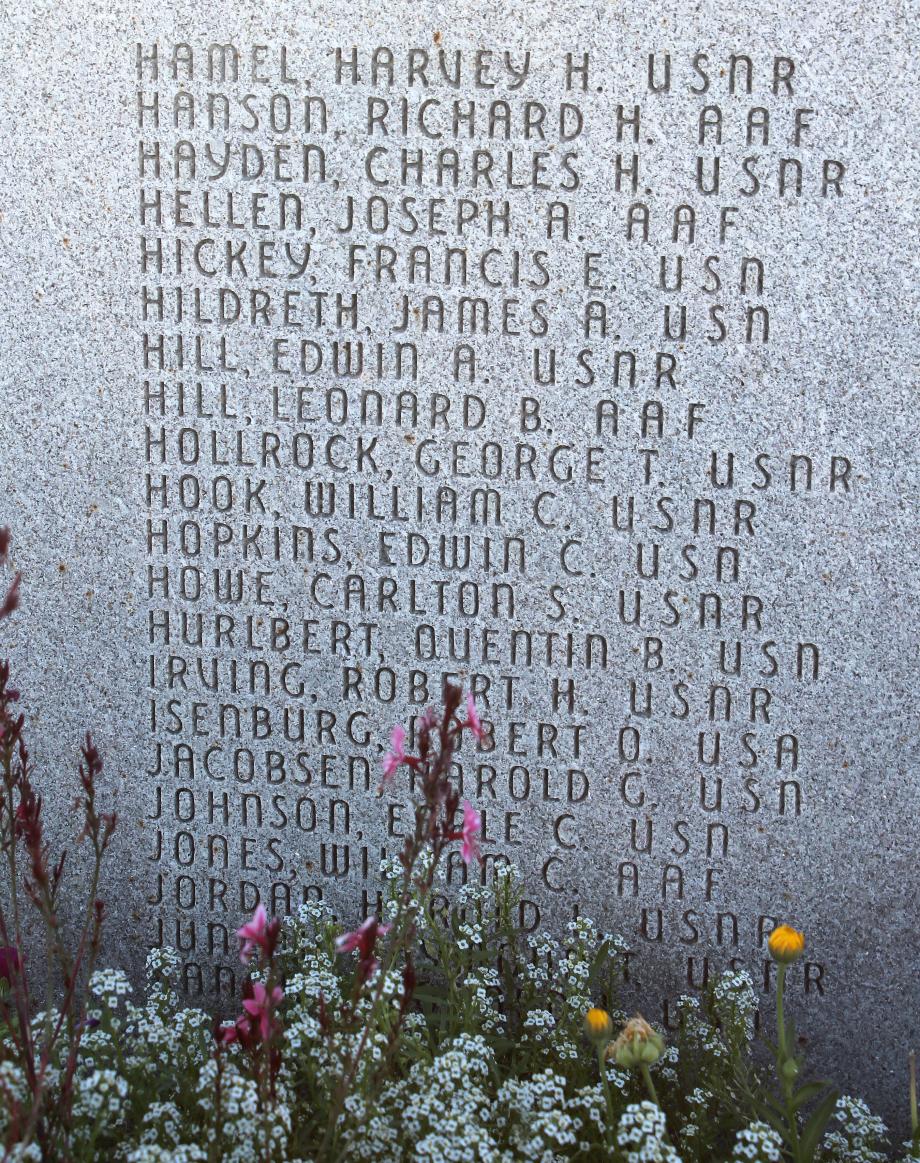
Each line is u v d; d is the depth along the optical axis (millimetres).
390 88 2127
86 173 2172
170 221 2168
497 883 2195
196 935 2254
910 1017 2168
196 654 2221
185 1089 1998
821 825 2162
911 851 2152
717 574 2148
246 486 2195
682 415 2133
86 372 2197
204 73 2146
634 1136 1899
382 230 2146
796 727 2154
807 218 2096
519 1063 2123
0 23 2158
